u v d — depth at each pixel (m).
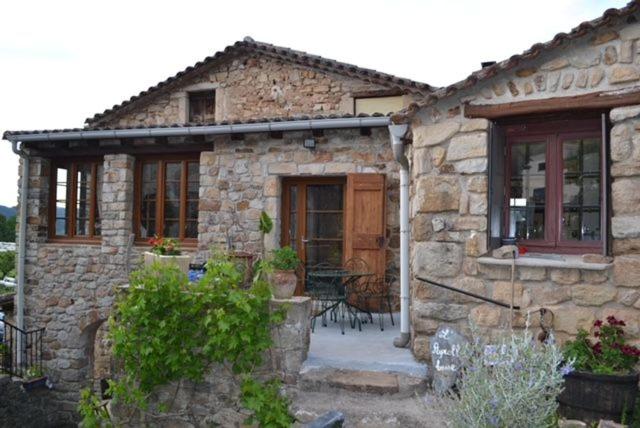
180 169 7.50
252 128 6.40
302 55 8.28
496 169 4.05
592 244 3.89
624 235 3.51
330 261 6.80
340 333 5.21
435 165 4.12
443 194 4.08
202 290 3.91
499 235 4.14
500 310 3.88
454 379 3.62
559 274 3.72
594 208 3.91
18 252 7.92
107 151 7.55
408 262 4.87
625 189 3.52
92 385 7.86
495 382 2.59
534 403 2.46
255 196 6.78
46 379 7.68
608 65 3.63
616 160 3.55
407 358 4.21
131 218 7.56
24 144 7.82
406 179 4.92
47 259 7.82
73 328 7.64
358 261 6.31
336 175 6.61
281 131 6.64
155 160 7.56
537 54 3.74
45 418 7.26
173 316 3.95
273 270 4.07
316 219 6.87
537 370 2.62
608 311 3.57
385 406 3.55
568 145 4.01
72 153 7.73
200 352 4.05
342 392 3.79
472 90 4.03
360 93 8.30
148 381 4.08
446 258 4.05
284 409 3.64
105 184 7.48
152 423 4.19
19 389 7.02
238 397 4.00
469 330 3.96
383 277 6.24
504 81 3.93
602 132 3.59
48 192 8.07
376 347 4.61
